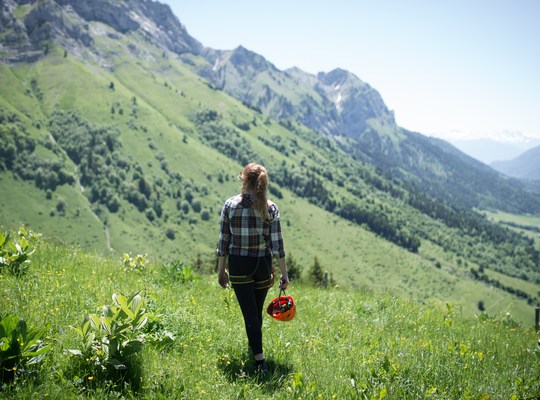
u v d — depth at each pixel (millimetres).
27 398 3711
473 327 10008
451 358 6258
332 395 4617
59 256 10039
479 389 5262
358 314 9688
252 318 5453
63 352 4617
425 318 10070
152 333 5621
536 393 5184
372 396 4477
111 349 4488
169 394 4301
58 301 6297
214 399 4336
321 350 6324
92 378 4133
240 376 5000
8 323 4078
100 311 5980
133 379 4434
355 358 5977
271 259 5695
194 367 5004
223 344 6082
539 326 13328
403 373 5281
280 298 5809
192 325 6383
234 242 5531
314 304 10141
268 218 5457
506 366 6621
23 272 7590
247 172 5512
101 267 9758
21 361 4066
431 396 4840
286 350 6141
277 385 4977
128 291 7484
